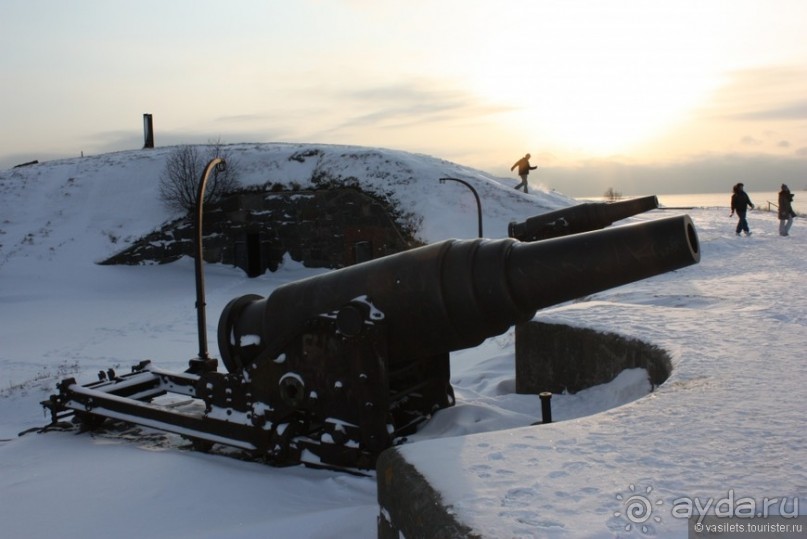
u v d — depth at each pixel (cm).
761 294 920
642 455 330
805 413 381
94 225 2488
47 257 2338
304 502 454
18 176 2847
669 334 615
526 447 349
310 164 2450
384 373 513
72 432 676
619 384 596
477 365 923
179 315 1723
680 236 433
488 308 493
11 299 1992
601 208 1118
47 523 437
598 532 255
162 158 2786
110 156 3041
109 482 506
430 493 299
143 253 2350
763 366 491
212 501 461
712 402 410
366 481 486
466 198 2255
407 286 508
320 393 532
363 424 515
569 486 298
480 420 577
